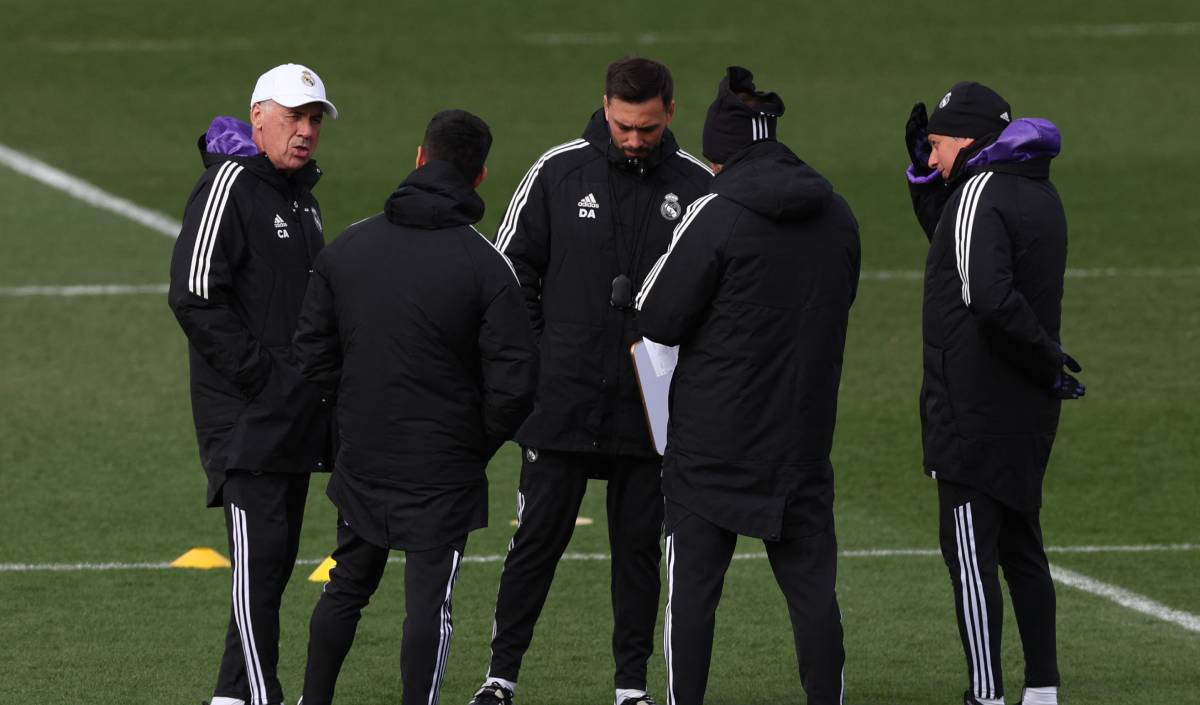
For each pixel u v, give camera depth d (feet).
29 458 109.91
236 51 281.13
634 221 68.23
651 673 74.49
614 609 69.87
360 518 61.05
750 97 61.11
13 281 158.71
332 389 62.34
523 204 69.36
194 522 97.35
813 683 61.21
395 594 84.12
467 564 90.02
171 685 70.64
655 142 65.82
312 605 82.53
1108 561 90.94
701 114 244.42
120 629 78.23
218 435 65.36
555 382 68.28
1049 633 67.15
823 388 60.85
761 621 80.48
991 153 64.80
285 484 65.77
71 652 74.84
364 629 78.64
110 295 154.51
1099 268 167.12
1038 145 64.34
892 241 179.01
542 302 69.72
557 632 78.69
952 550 66.23
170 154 217.36
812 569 61.41
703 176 69.36
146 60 273.75
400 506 60.39
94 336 141.69
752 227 59.52
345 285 60.13
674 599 61.26
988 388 64.44
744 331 59.88
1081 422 120.57
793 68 273.75
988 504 65.41
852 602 83.76
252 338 64.23
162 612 80.94
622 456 68.64
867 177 208.64
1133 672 72.95
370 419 60.23
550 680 72.43
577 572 88.43
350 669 73.15
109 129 230.48
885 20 307.78
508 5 315.17
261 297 65.05
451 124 60.70
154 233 178.91
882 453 113.29
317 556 91.20
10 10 308.19
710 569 61.31
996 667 65.72
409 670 60.03
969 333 64.49
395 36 292.61
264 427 64.64
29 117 235.81
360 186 200.54
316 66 271.28
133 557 90.43
